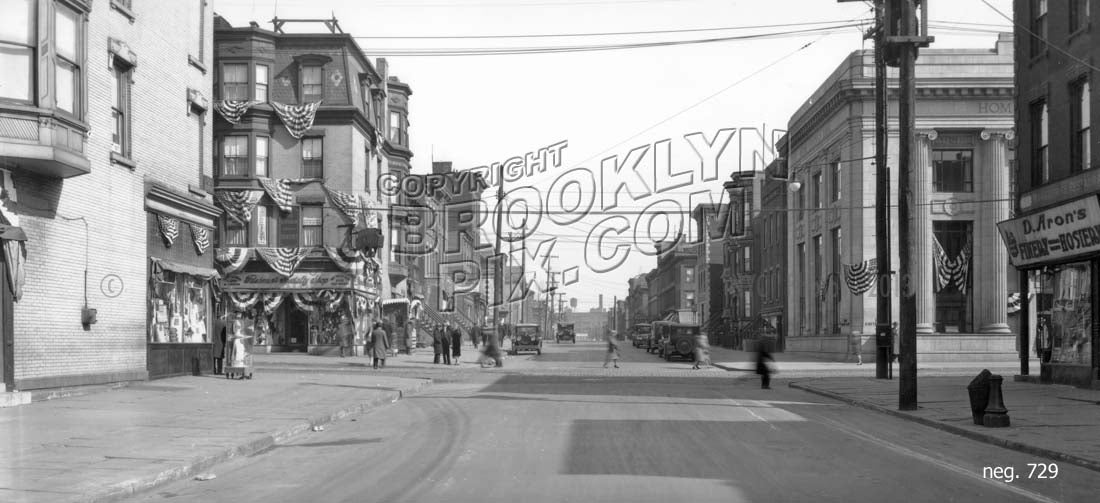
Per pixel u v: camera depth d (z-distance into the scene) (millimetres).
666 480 10234
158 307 24250
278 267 45438
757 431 15188
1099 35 23047
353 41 47625
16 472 10398
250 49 45750
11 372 17562
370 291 48938
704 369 38906
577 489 9680
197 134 27156
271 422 15484
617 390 25484
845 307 45531
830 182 48688
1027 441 13430
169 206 24688
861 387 25484
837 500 9102
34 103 17203
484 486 9898
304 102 46312
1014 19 27750
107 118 21078
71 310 19609
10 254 17359
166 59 24703
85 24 18875
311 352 45688
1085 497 9570
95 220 20594
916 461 11906
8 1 16984
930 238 44094
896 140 44094
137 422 15250
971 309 44750
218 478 10836
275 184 45594
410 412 18891
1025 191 26953
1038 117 26719
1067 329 25000
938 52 44375
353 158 46500
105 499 9188
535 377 32438
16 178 17734
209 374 27172
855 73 44156
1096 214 22312
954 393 22844
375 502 9117
